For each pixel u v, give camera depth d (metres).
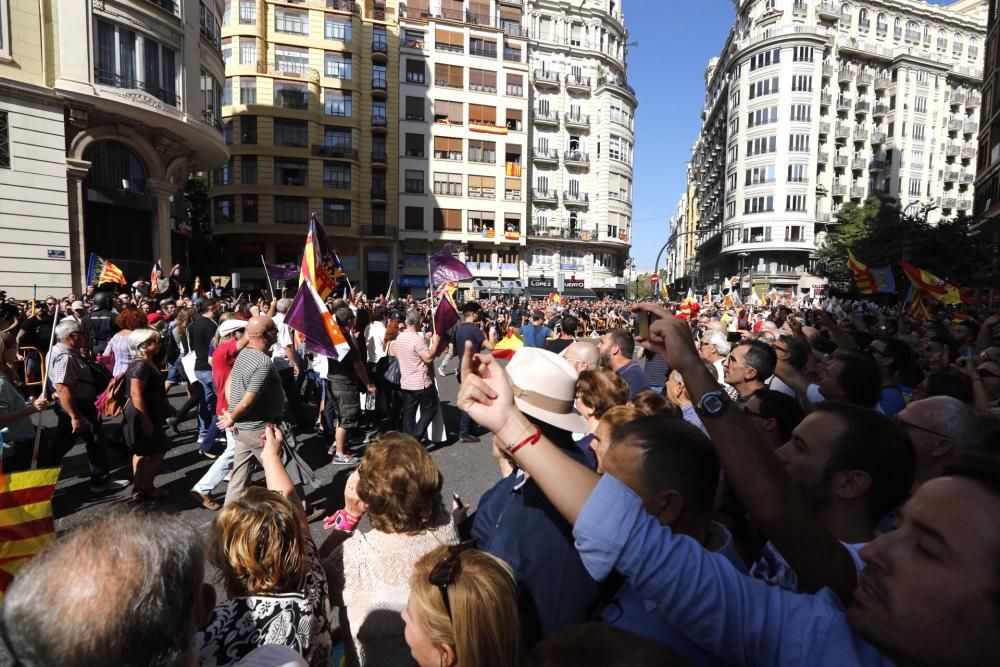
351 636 2.26
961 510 0.93
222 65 24.28
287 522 1.95
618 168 52.66
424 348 7.20
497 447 1.95
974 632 0.89
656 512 1.47
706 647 1.20
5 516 2.36
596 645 1.00
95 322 9.82
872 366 3.36
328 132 41.50
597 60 51.75
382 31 43.03
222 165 26.00
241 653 1.73
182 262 28.20
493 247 47.88
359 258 43.47
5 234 15.94
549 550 1.69
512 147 47.22
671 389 4.18
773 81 54.34
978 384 4.04
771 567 1.86
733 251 57.56
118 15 17.69
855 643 1.12
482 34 45.75
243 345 5.73
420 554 2.26
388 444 2.37
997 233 29.09
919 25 59.25
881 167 57.19
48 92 16.38
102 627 1.01
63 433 5.54
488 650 1.46
